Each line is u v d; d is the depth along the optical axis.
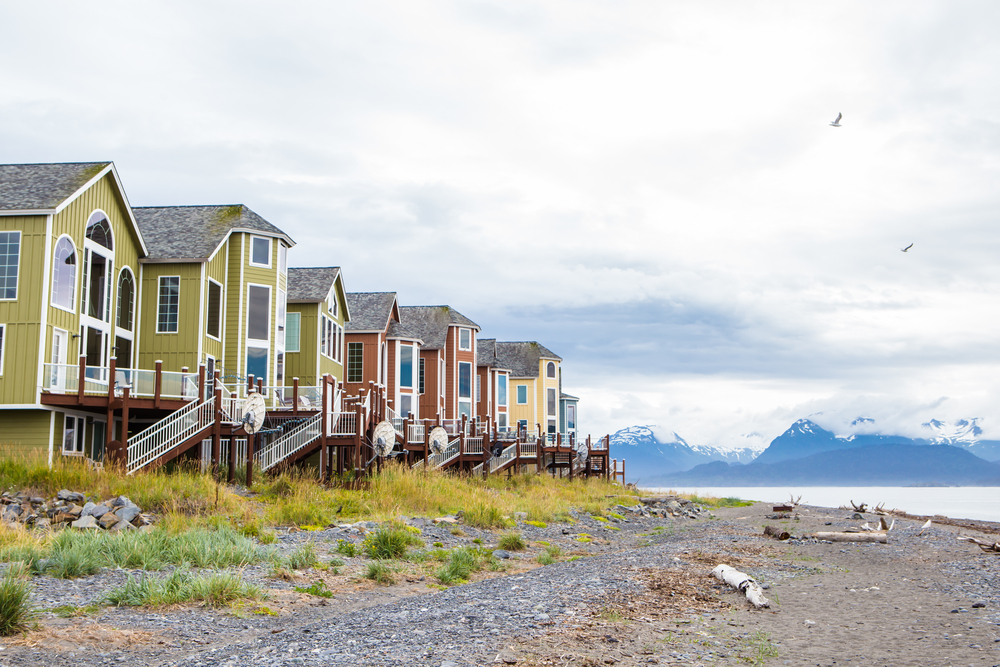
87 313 26.75
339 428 28.45
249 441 25.69
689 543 21.81
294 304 39.22
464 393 56.50
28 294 24.20
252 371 33.53
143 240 30.91
